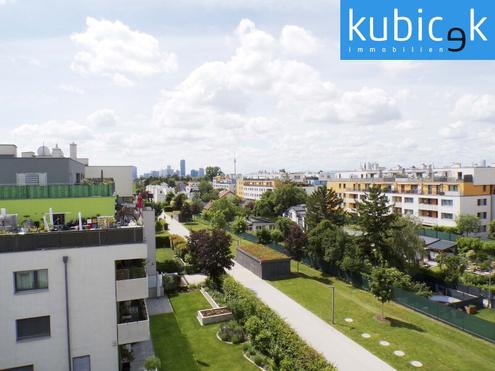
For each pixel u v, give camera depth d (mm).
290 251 52938
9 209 24797
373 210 45875
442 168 92375
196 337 28797
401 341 28609
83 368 20312
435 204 72438
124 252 20828
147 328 21375
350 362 25406
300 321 32594
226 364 24672
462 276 42875
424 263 51750
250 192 147875
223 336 28297
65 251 19781
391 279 33000
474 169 70062
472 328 29938
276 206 95812
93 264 20312
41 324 19625
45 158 32812
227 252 40500
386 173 110750
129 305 24234
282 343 24297
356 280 43281
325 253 47000
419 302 34750
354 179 96125
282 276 47031
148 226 38156
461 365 25094
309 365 21594
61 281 19750
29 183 32156
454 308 34500
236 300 32188
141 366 24125
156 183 189250
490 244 52156
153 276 38500
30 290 19359
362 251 45938
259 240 61875
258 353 25766
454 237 60375
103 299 20562
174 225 90250
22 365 19141
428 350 27172
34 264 19266
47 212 25531
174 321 32062
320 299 38469
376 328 31094
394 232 45312
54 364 19672
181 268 47219
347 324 31953
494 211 71000
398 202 80625
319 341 28625
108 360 20719
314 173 191125
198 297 38594
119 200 44281
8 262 18828
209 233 43250
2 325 18797
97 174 50656
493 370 24516
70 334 19953
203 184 157125
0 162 31828
